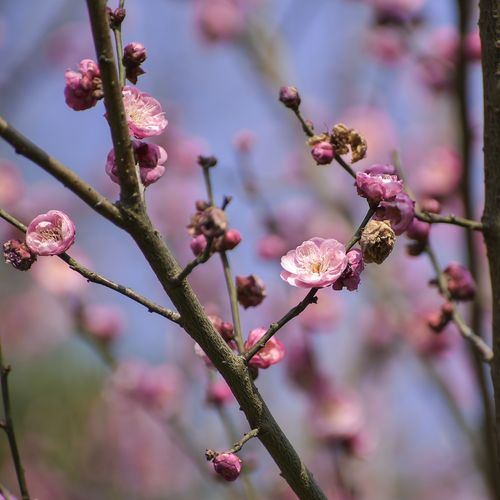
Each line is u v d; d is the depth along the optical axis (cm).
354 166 970
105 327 723
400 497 974
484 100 360
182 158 995
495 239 355
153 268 304
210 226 290
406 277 949
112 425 982
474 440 668
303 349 695
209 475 614
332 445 650
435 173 729
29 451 933
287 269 308
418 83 895
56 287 798
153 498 961
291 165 970
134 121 318
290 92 348
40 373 1018
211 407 517
